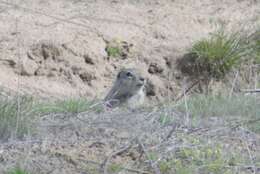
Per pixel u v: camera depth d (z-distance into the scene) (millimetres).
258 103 26922
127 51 40062
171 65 39844
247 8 44062
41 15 40312
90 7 42219
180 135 22062
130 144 21172
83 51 38969
